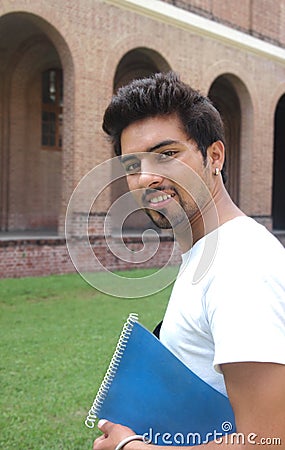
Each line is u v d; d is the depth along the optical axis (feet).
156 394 3.67
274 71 50.88
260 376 2.87
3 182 50.01
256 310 3.00
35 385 13.70
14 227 50.47
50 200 53.21
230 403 3.22
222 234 3.52
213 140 3.76
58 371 14.84
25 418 11.66
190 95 3.69
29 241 33.35
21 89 50.42
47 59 50.88
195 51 43.27
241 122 49.57
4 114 49.70
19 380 14.05
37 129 52.06
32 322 20.77
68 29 35.24
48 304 24.44
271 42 50.29
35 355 16.33
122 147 3.72
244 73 47.85
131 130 3.64
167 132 3.57
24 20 42.50
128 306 24.36
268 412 2.85
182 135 3.59
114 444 3.59
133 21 38.65
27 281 30.73
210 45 44.45
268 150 50.62
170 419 3.63
